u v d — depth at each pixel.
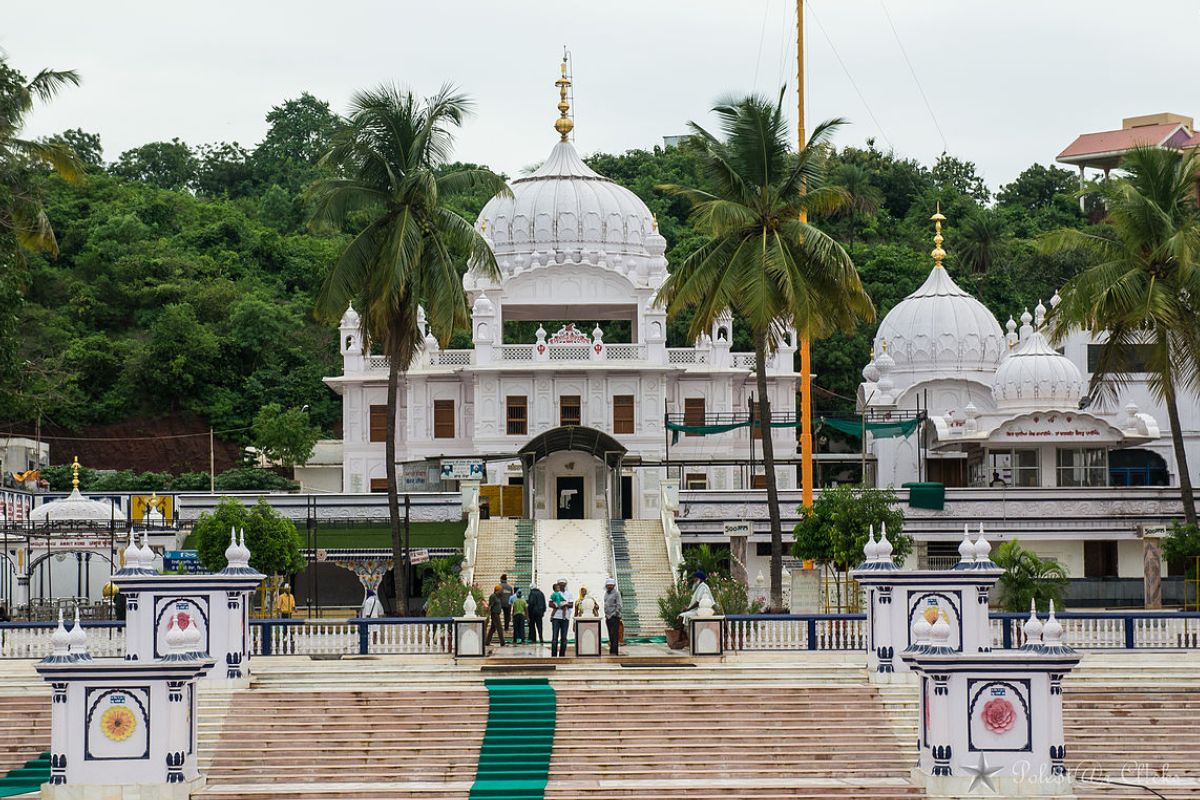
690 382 79.88
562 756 35.97
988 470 71.88
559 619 44.62
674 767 35.69
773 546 50.22
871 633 40.75
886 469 77.75
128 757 32.53
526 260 82.56
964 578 40.34
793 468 79.94
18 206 54.12
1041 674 32.84
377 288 52.22
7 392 58.53
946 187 129.62
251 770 35.41
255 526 55.50
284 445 92.44
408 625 44.09
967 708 32.75
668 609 48.12
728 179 50.97
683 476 77.06
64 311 106.69
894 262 113.31
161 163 143.62
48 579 68.06
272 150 147.25
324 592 69.12
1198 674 40.44
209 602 40.09
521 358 77.50
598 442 66.44
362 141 52.75
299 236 121.31
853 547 52.84
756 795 33.53
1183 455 54.47
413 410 79.06
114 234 112.31
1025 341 77.81
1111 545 66.38
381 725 37.28
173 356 102.12
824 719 37.78
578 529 63.97
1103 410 74.88
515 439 76.62
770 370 82.00
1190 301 53.91
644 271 83.00
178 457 100.50
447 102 53.12
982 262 118.25
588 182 85.31
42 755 36.44
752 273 49.22
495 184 54.00
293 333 106.94
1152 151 54.72
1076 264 115.62
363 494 69.31
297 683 39.91
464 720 37.53
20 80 54.94
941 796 32.62
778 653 44.06
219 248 115.44
